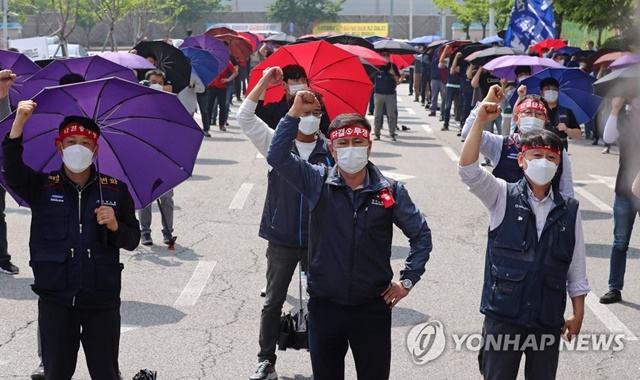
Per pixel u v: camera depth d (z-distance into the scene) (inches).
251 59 1473.9
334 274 205.8
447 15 3432.6
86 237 214.1
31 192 216.7
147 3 2229.3
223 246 440.5
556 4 1026.7
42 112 214.1
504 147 299.7
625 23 909.8
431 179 636.1
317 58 327.9
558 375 277.6
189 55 749.9
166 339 306.8
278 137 206.7
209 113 891.4
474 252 431.2
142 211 437.4
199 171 658.2
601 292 367.2
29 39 797.2
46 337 214.5
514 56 631.8
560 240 207.6
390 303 208.7
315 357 213.8
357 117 203.5
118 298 218.7
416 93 1397.6
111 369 219.1
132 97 212.7
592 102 419.8
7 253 386.3
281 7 3164.4
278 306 271.6
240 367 282.5
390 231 209.6
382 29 3324.3
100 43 3100.4
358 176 209.0
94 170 218.5
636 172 343.0
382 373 211.2
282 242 268.8
